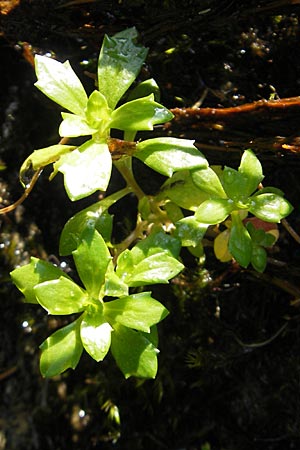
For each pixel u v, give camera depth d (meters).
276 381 0.17
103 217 0.14
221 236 0.15
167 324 0.17
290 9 0.15
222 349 0.17
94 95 0.13
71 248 0.14
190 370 0.17
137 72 0.14
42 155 0.14
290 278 0.16
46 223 0.18
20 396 0.18
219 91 0.16
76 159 0.13
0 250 0.18
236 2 0.15
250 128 0.15
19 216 0.18
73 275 0.18
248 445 0.17
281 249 0.16
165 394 0.18
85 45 0.17
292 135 0.15
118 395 0.18
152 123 0.13
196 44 0.16
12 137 0.18
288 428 0.17
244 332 0.17
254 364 0.17
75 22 0.16
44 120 0.18
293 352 0.17
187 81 0.17
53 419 0.18
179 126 0.15
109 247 0.15
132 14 0.16
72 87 0.13
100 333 0.13
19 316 0.18
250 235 0.14
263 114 0.15
